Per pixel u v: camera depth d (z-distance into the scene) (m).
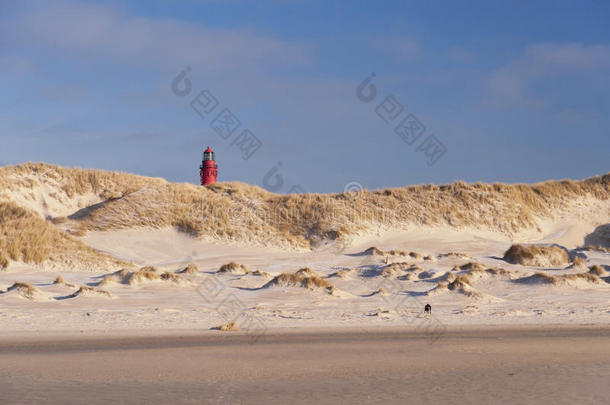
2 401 10.54
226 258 46.19
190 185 63.47
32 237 39.53
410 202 59.66
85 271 37.78
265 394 11.08
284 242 52.38
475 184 63.47
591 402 10.52
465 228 57.09
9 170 62.28
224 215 55.84
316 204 58.66
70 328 19.39
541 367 13.38
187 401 10.60
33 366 13.51
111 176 66.50
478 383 11.88
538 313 22.77
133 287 29.44
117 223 53.41
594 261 41.47
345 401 10.59
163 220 54.25
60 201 60.75
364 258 43.09
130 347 15.99
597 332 18.59
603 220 63.12
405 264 36.91
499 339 17.34
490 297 26.08
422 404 10.42
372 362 13.99
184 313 22.59
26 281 32.69
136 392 11.20
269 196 62.59
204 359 14.34
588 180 69.62
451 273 31.36
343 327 19.69
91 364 13.74
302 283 28.50
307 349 15.75
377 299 26.38
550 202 64.69
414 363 13.90
